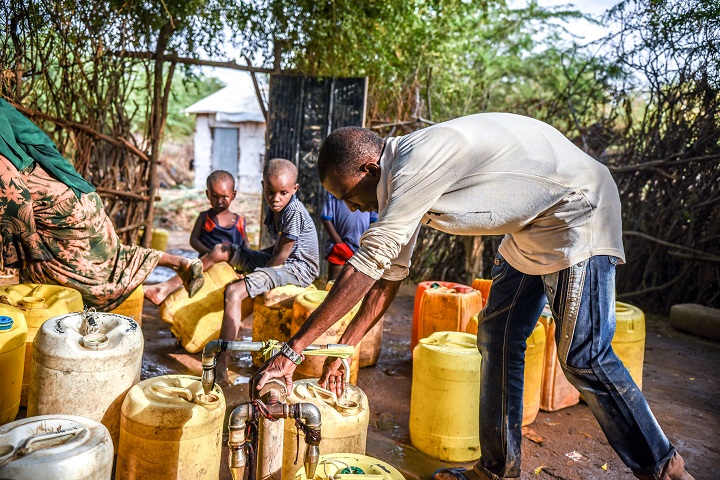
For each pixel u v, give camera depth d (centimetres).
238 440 180
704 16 539
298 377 332
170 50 595
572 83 682
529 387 307
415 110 657
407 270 218
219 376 343
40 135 303
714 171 551
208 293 379
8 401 252
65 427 183
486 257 665
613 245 205
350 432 228
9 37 439
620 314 336
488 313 237
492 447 239
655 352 460
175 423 205
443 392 271
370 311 221
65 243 311
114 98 559
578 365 208
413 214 185
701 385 391
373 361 389
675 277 578
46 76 477
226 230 457
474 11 751
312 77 614
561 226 202
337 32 604
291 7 595
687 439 308
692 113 569
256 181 1688
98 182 561
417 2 671
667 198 583
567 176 198
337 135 201
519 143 196
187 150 1955
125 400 214
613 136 634
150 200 614
